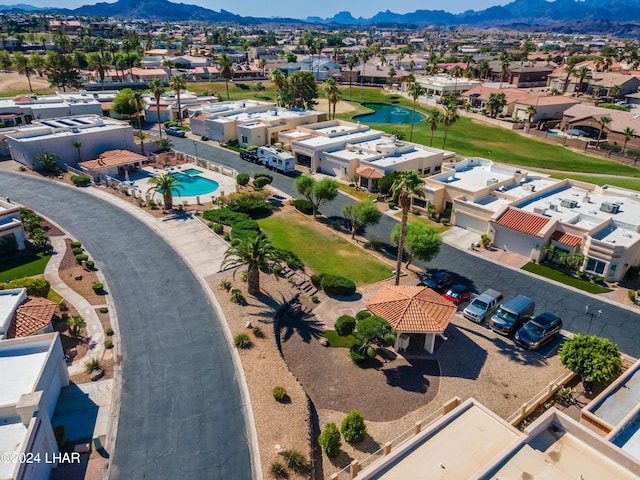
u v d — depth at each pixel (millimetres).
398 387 32562
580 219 54062
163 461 25578
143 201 62031
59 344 29781
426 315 36125
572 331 39688
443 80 168625
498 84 163750
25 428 23688
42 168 73188
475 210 57344
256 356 34031
